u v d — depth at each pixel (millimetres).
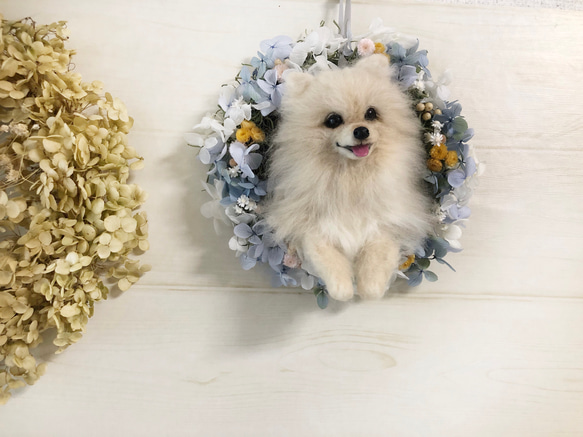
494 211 854
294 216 657
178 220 835
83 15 815
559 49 858
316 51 728
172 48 826
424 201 706
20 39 723
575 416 859
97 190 742
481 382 856
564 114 857
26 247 719
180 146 832
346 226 647
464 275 857
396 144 635
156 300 834
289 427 843
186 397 835
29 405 816
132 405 830
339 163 623
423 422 854
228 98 750
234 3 829
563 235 859
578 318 863
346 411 849
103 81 819
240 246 743
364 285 633
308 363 847
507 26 854
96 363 826
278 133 663
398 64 735
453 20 846
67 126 699
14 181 727
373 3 836
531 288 859
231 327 842
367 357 852
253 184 700
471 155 759
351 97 604
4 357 757
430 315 856
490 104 851
